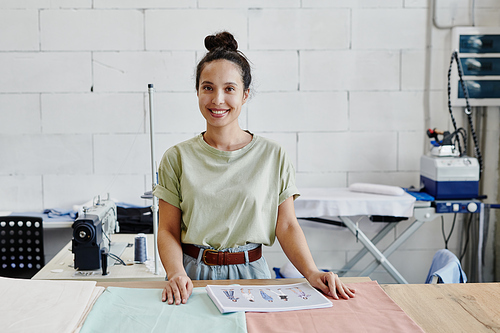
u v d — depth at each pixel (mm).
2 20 3059
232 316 1070
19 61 3090
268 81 3205
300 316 1082
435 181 2801
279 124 3240
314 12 3178
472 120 3285
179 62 3152
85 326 1015
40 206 3188
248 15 3152
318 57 3205
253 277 1463
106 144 3178
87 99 3143
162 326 1022
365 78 3238
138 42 3127
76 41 3100
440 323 1062
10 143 3137
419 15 3221
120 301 1157
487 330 1024
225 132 1440
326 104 3240
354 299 1188
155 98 3172
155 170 1952
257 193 1419
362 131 3273
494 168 3303
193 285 1299
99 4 3088
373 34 3217
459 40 3205
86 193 3199
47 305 1102
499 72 3227
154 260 2062
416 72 3256
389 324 1036
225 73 1344
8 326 999
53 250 3242
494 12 3221
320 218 3068
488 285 1297
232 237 1444
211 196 1404
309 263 1348
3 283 1221
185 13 3127
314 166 3281
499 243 3268
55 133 3148
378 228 3318
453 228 3373
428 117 3273
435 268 1867
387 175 3309
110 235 2363
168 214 1478
